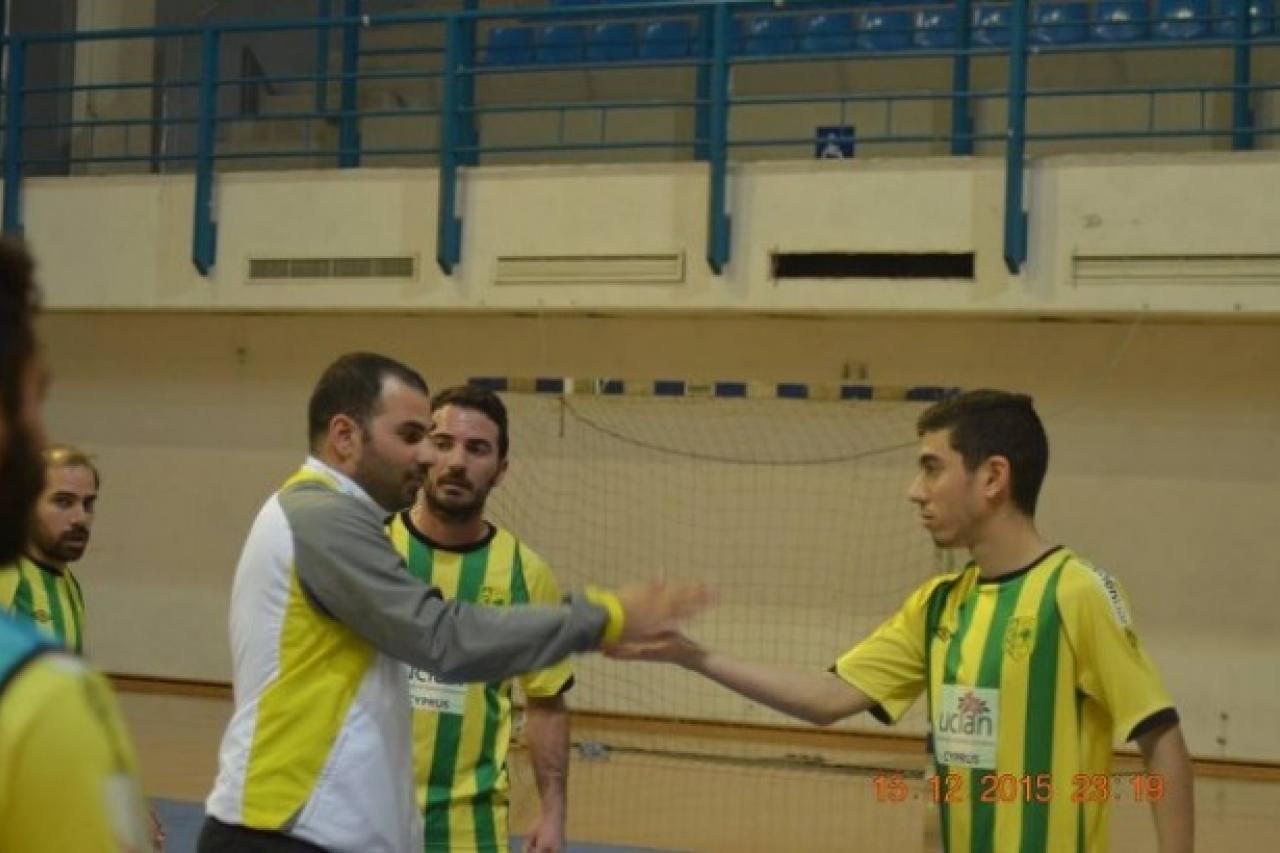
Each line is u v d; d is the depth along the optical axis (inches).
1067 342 449.1
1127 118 472.1
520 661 104.1
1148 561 443.5
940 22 492.7
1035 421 117.3
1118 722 111.0
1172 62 470.0
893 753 437.7
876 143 448.5
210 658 512.7
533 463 489.7
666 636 118.3
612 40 518.3
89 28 538.3
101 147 542.0
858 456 466.6
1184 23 466.9
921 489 118.1
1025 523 116.7
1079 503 448.1
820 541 469.1
